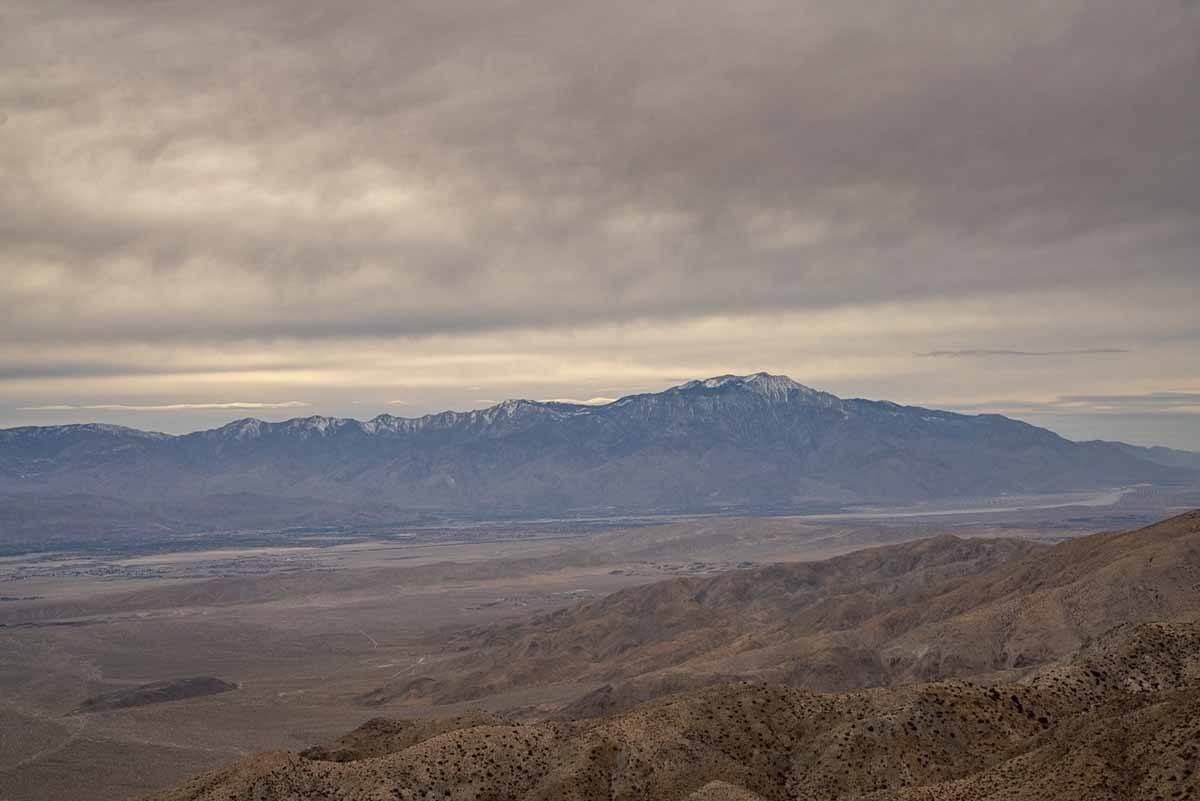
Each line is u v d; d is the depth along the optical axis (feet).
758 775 310.86
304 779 326.24
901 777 288.10
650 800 308.40
